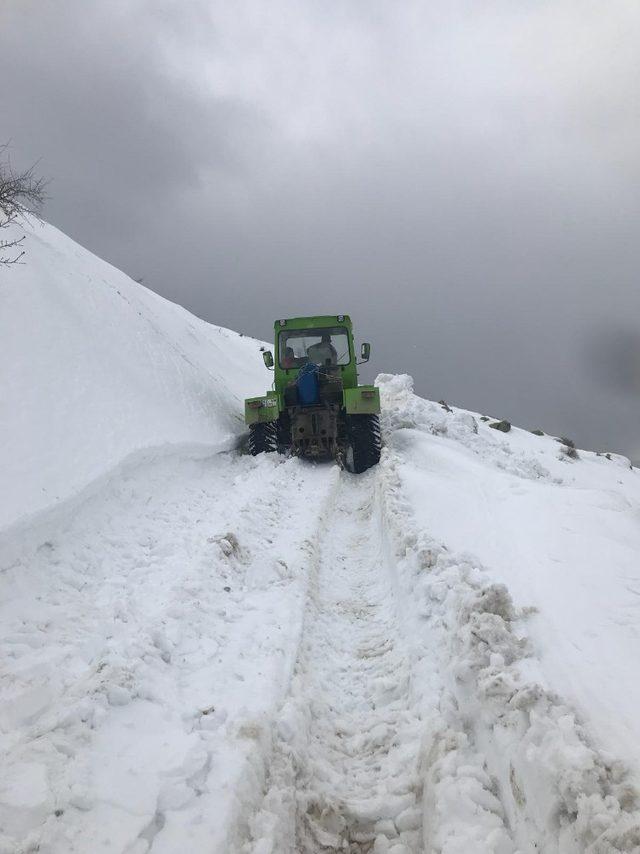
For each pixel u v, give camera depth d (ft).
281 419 31.60
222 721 8.29
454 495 19.25
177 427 26.58
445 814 6.77
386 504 18.01
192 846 6.04
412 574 13.03
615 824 5.32
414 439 33.09
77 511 16.01
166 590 12.46
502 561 13.48
